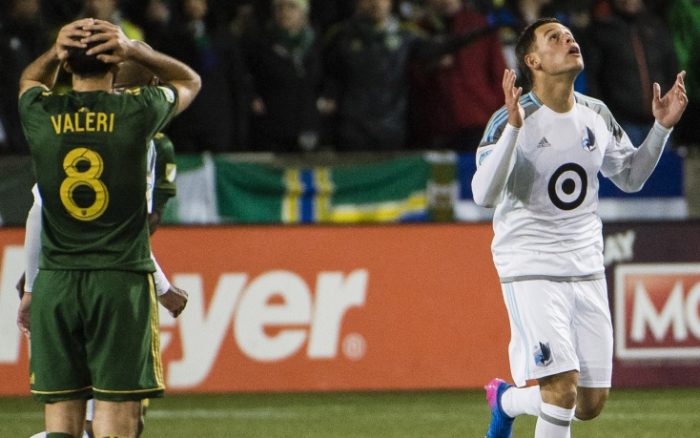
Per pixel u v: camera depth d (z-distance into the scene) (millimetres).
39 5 41531
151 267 17594
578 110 21547
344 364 36438
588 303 21500
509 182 21406
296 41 39625
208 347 35906
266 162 38750
